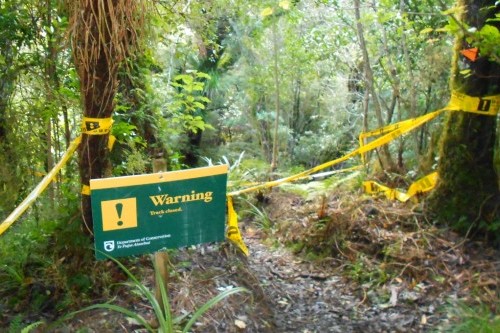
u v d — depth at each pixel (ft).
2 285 10.73
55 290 10.59
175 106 17.19
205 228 9.48
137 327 9.75
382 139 14.62
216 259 12.70
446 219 14.51
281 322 11.22
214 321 10.36
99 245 8.77
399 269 13.21
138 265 11.57
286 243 15.74
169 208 9.11
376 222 14.97
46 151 15.35
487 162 14.32
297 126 35.78
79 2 9.96
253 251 15.48
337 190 18.31
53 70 14.15
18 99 15.71
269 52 28.19
